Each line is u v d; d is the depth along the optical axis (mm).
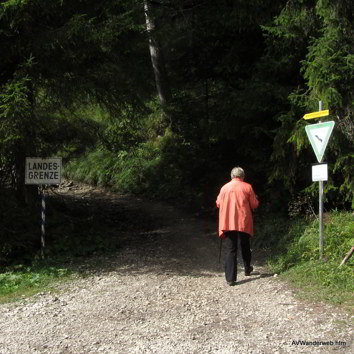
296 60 9305
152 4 12266
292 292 6070
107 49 9031
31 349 4648
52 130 9812
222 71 11641
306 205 9109
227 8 10523
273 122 9969
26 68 8391
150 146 16344
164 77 15688
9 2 7445
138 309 5766
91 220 11156
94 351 4527
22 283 7227
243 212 6816
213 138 12648
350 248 7043
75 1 8656
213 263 8281
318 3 8078
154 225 11672
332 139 7953
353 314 5125
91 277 7480
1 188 9211
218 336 4762
